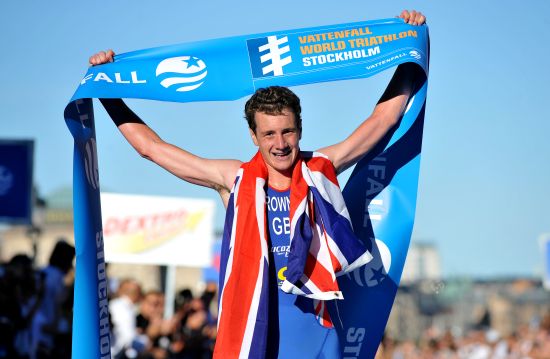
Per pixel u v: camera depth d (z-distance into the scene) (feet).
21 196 73.41
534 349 134.21
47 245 182.91
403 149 30.32
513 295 184.44
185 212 63.31
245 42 29.68
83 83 28.43
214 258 93.76
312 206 26.04
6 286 47.88
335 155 27.37
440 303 179.01
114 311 58.75
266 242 25.46
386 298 30.14
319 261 25.73
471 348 147.02
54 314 51.13
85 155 28.71
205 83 29.27
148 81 28.96
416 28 29.86
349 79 29.25
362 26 29.84
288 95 25.43
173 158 27.58
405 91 29.37
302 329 25.95
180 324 64.85
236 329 25.16
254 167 26.14
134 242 62.54
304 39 29.63
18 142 73.46
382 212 30.40
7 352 47.37
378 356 31.40
